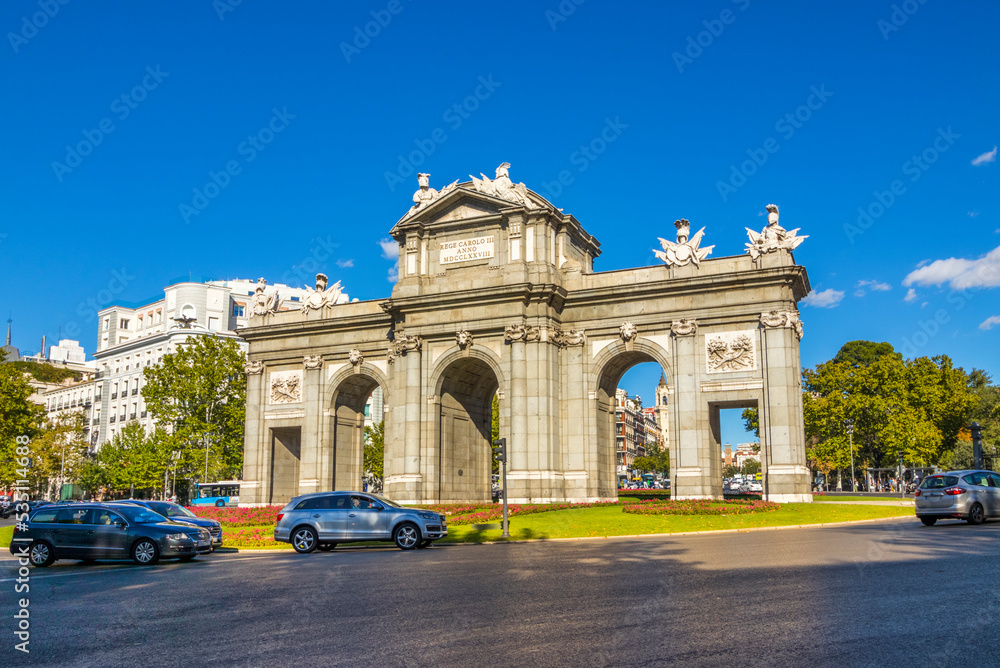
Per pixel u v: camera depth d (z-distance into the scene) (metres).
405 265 59.47
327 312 65.31
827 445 89.00
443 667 10.91
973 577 17.36
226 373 90.69
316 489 62.47
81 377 158.25
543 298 54.44
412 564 24.17
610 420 58.00
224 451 89.62
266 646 12.45
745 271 51.59
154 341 116.88
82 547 27.12
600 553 26.31
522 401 53.41
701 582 17.81
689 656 11.11
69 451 110.75
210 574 22.98
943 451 93.62
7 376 86.19
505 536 35.78
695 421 52.22
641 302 54.78
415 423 56.06
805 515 41.75
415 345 56.84
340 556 28.78
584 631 12.84
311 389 64.00
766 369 50.91
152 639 13.20
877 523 37.91
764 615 13.68
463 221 57.56
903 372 87.50
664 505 46.44
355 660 11.42
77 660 11.81
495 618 14.15
